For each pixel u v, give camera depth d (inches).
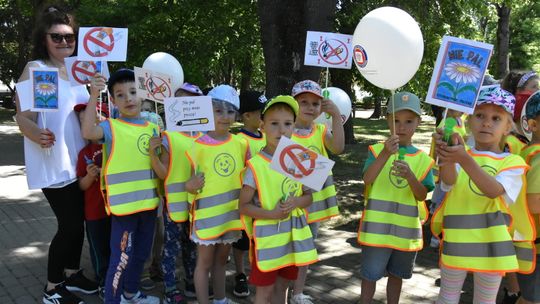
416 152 121.8
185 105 119.7
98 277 150.6
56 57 139.5
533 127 104.6
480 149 106.1
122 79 130.3
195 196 125.5
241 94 149.0
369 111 1373.0
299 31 259.0
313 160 105.7
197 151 125.6
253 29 559.5
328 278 167.9
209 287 150.9
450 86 102.9
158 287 158.4
